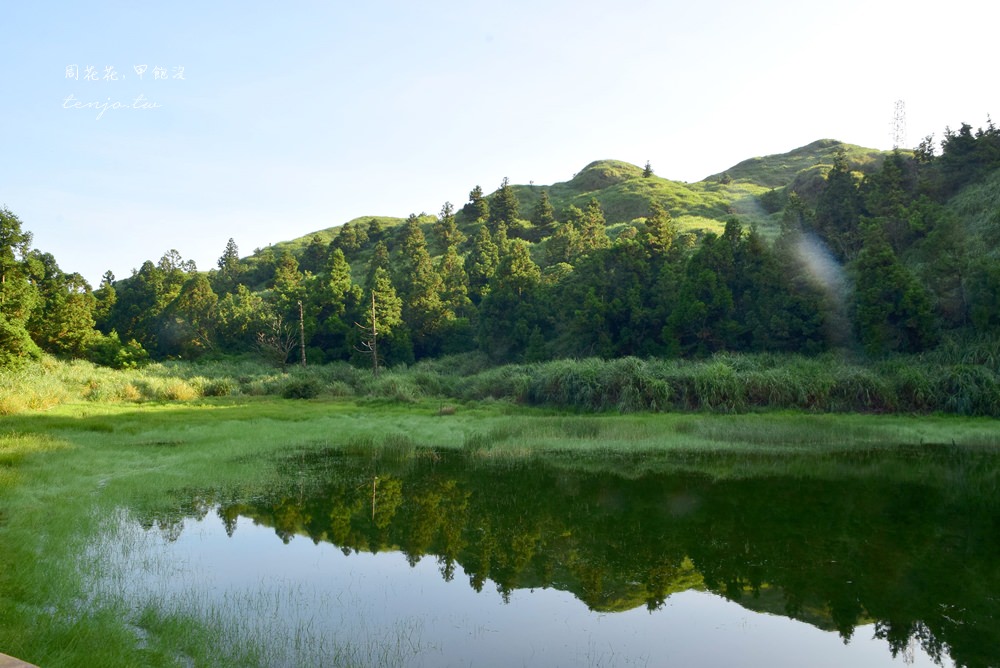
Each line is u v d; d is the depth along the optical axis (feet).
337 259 224.53
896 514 50.03
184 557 39.45
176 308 234.58
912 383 100.48
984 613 32.42
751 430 84.17
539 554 41.34
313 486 59.06
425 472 65.51
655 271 156.66
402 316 210.38
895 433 84.12
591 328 149.89
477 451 76.07
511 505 53.01
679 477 63.36
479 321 186.70
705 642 29.32
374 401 127.85
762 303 129.90
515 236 338.13
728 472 65.46
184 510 50.19
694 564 39.50
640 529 46.52
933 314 114.11
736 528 46.57
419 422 97.86
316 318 216.13
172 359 220.23
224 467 64.08
